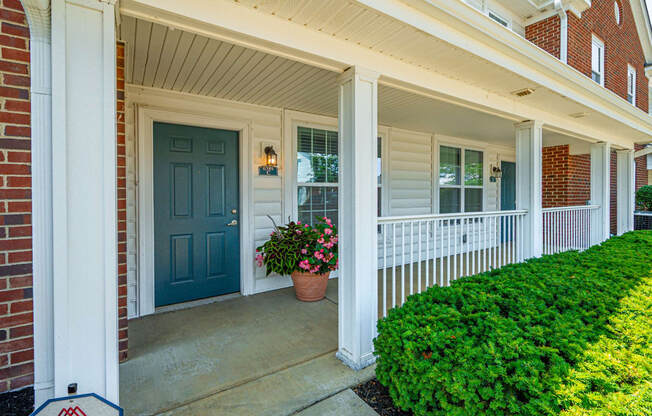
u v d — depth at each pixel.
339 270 2.46
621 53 6.93
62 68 1.36
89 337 1.42
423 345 1.54
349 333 2.38
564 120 4.47
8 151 1.78
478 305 1.87
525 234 4.01
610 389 1.20
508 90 3.29
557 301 1.97
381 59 2.46
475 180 6.73
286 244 3.57
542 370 1.31
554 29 5.28
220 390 2.04
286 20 1.99
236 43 1.96
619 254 3.46
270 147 3.92
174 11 1.64
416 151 5.59
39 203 1.50
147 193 3.25
